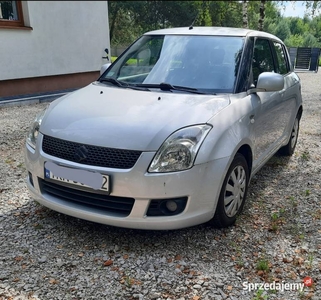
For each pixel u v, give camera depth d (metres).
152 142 2.34
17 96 7.28
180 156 2.34
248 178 3.05
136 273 2.29
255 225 2.90
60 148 2.54
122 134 2.40
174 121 2.47
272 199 3.39
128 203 2.38
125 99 2.86
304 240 2.70
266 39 3.88
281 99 3.76
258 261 2.43
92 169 2.37
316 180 3.87
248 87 3.12
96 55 6.82
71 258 2.44
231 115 2.70
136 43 3.71
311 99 8.79
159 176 2.30
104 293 2.12
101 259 2.43
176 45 3.43
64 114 2.77
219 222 2.72
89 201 2.51
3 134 5.33
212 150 2.44
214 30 3.58
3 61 6.63
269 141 3.61
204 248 2.57
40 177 2.67
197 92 2.96
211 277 2.26
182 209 2.41
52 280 2.22
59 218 2.96
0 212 3.05
